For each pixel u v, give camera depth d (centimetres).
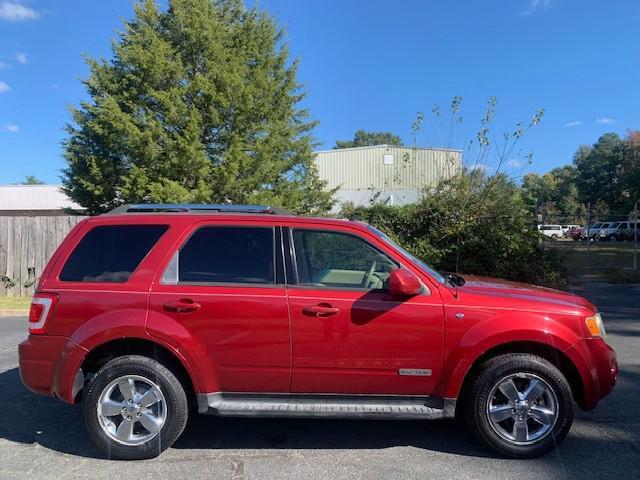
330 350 402
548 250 1487
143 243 427
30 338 416
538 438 400
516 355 405
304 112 2558
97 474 381
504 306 406
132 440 404
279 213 459
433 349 402
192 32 1973
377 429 466
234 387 409
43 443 442
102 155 2138
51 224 1356
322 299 404
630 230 4628
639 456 405
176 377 413
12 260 1362
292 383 407
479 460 400
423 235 1484
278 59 2317
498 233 1415
